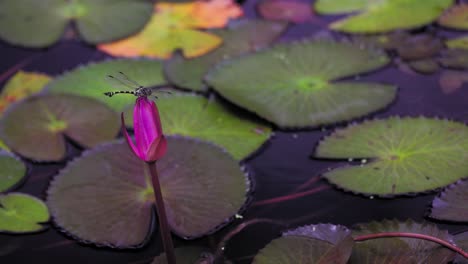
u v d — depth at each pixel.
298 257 1.47
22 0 2.06
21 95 1.80
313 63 1.82
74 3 2.05
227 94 1.75
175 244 1.53
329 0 2.03
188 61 1.87
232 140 1.68
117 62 1.87
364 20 1.94
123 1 2.05
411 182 1.58
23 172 1.65
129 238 1.54
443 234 1.49
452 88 1.75
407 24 1.92
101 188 1.60
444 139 1.64
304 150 1.66
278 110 1.72
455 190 1.56
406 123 1.67
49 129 1.72
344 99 1.74
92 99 1.77
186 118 1.73
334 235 1.49
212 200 1.58
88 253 1.53
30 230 1.56
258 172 1.63
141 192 1.59
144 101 1.37
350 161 1.63
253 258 1.48
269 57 1.83
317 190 1.60
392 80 1.78
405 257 1.47
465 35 1.88
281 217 1.56
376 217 1.55
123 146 1.66
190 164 1.62
